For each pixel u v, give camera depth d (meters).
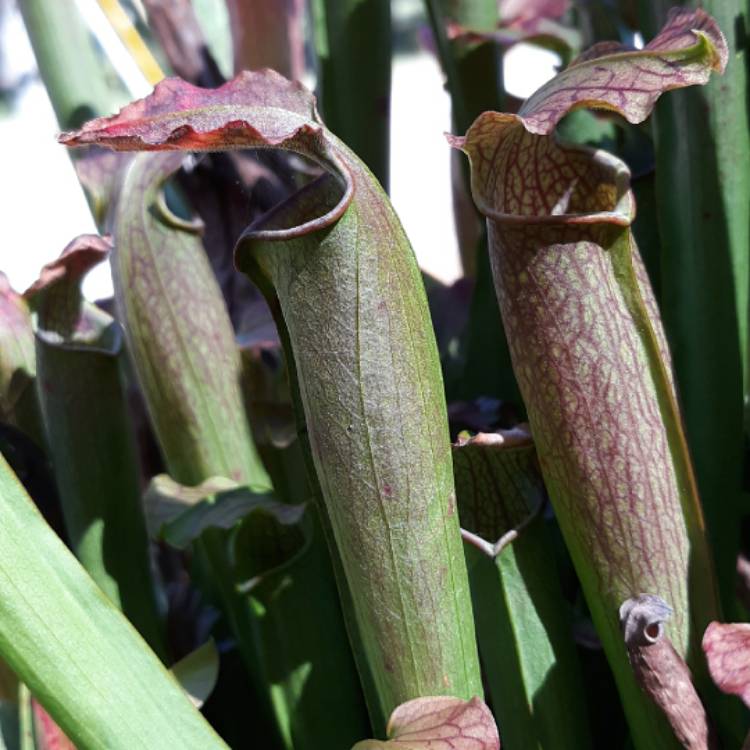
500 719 0.43
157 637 0.48
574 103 0.35
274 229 0.37
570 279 0.38
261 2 0.58
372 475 0.36
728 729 0.40
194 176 0.53
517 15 0.56
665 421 0.39
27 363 0.49
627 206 0.38
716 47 0.35
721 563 0.47
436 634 0.37
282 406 0.51
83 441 0.46
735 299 0.46
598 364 0.38
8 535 0.33
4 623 0.33
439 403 0.37
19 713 0.46
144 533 0.47
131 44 0.60
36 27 0.57
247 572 0.45
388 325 0.35
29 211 1.57
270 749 0.49
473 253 0.64
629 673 0.40
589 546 0.39
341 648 0.45
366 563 0.37
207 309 0.49
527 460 0.42
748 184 0.46
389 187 0.54
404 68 1.66
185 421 0.49
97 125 0.33
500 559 0.41
